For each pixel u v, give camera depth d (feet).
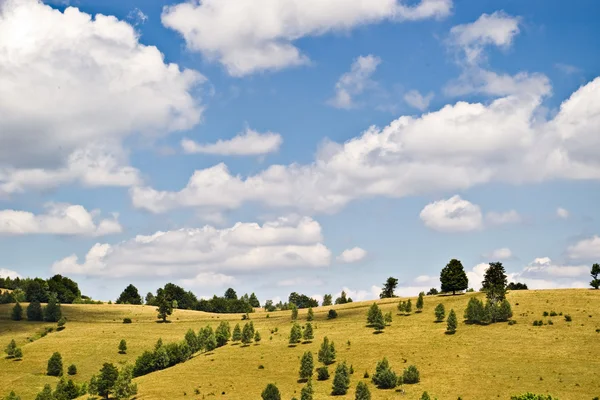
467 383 511.40
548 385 492.95
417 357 588.50
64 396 589.73
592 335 600.39
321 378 563.89
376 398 499.51
